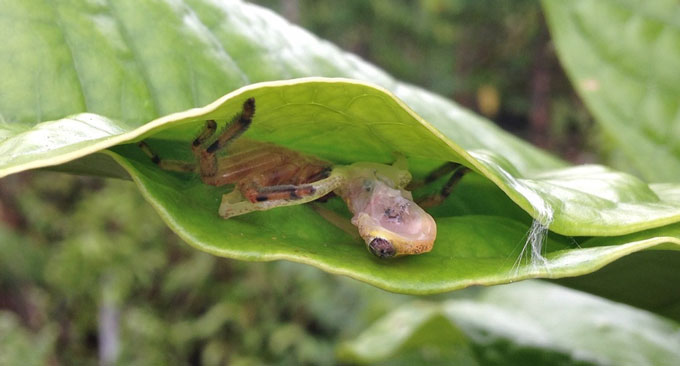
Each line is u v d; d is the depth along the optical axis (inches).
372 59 46.3
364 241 7.3
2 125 7.4
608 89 10.3
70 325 31.6
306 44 9.2
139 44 8.2
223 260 33.2
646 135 10.2
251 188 7.3
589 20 10.4
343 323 30.8
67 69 7.9
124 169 7.0
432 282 6.7
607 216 6.9
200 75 8.3
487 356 10.7
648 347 10.4
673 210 7.0
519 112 47.5
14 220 34.8
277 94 6.6
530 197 6.8
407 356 16.3
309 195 7.3
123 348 29.9
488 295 11.8
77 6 8.1
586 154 40.9
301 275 32.0
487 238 7.3
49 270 31.9
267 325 31.6
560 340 10.6
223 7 8.7
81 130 6.7
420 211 7.3
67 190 36.4
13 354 27.2
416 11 45.4
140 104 8.0
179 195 7.1
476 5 44.6
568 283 7.7
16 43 7.8
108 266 31.5
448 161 7.7
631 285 7.5
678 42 10.2
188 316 33.3
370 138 7.2
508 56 47.1
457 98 49.1
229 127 7.0
